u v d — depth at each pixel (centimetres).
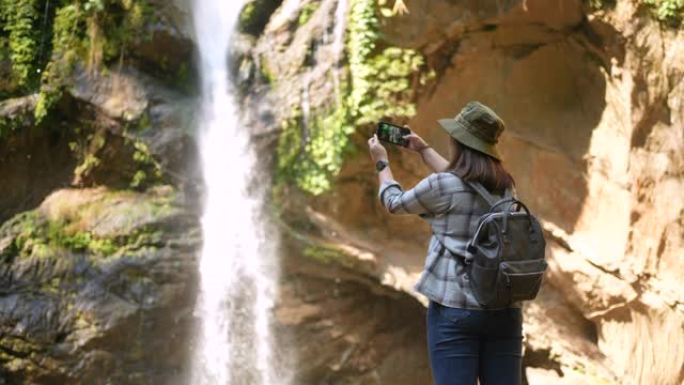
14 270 784
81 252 794
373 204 880
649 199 845
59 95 809
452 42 857
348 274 862
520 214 341
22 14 816
